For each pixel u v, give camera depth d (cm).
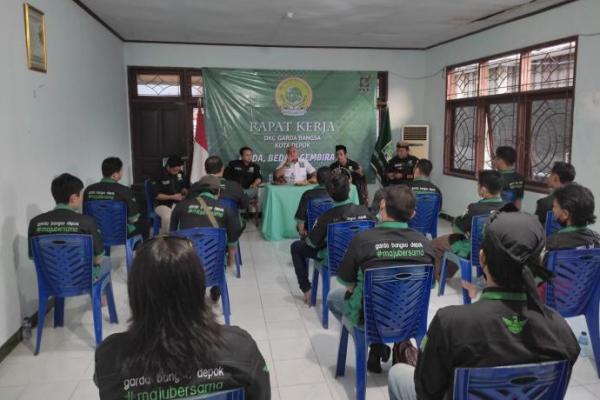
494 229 116
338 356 258
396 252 212
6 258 296
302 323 335
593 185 435
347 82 745
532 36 518
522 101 542
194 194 347
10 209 305
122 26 588
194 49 701
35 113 352
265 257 509
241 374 99
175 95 706
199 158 692
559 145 492
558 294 243
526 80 536
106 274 319
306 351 292
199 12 518
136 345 94
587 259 238
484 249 118
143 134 705
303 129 743
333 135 752
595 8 429
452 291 397
